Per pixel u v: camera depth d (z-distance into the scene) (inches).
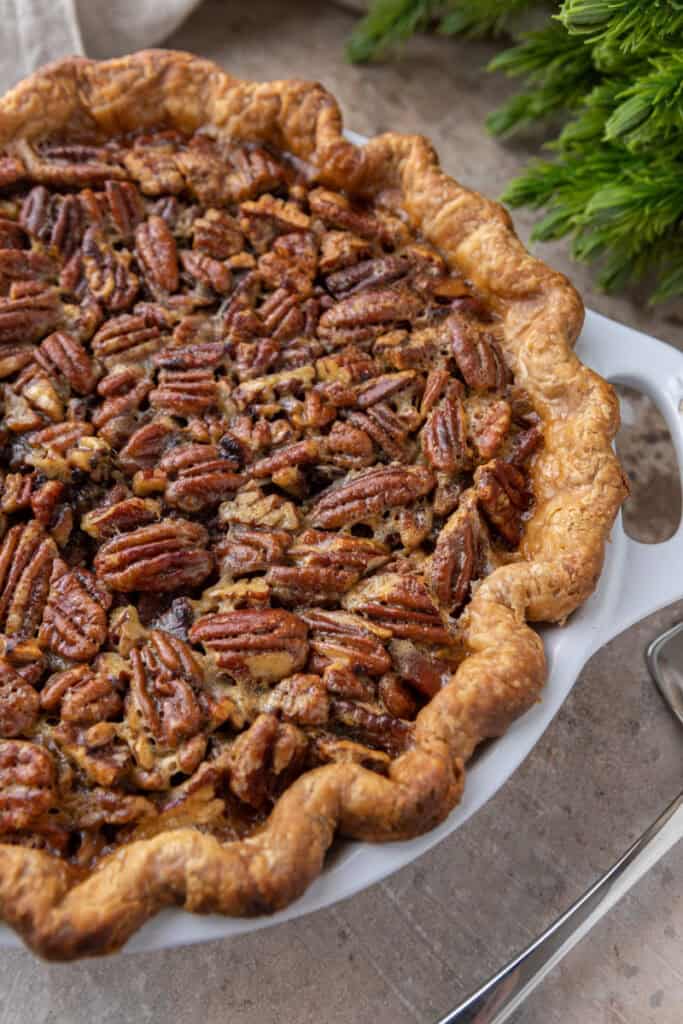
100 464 17.9
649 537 21.8
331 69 25.7
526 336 19.1
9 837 15.9
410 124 25.1
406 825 16.1
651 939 18.9
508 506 18.0
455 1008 17.6
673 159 21.0
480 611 17.2
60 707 16.5
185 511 17.8
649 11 18.6
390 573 17.5
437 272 19.5
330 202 19.8
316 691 16.6
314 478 18.1
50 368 18.4
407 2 24.0
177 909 15.9
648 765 20.1
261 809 16.4
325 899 16.1
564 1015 18.5
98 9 23.6
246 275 19.3
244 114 20.4
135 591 17.3
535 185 21.9
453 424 18.3
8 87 23.3
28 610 17.0
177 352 18.6
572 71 22.3
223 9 26.0
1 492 17.7
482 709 16.6
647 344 19.5
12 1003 18.3
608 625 17.7
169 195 19.9
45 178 19.8
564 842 19.6
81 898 15.5
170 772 16.2
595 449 18.2
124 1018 18.3
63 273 19.1
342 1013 18.4
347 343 18.9
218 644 16.7
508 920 19.0
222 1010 18.3
